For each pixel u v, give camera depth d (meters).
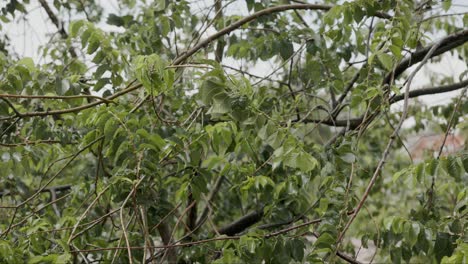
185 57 2.68
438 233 2.38
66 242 2.27
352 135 2.82
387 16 2.79
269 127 2.21
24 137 2.93
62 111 2.40
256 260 2.54
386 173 5.12
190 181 2.47
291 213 3.22
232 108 2.19
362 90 2.56
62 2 3.99
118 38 3.42
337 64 3.26
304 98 3.69
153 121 2.74
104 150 2.80
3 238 2.58
